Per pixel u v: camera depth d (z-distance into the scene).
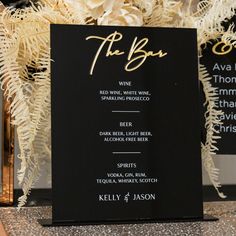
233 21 0.88
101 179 0.76
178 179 0.78
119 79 0.78
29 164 0.84
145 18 0.86
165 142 0.78
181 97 0.80
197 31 0.84
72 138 0.76
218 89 0.89
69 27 0.78
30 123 0.79
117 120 0.78
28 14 0.82
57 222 0.74
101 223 0.75
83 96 0.77
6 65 0.79
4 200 0.93
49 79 0.80
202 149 0.86
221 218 0.81
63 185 0.75
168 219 0.77
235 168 1.13
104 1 0.82
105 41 0.79
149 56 0.80
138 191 0.77
